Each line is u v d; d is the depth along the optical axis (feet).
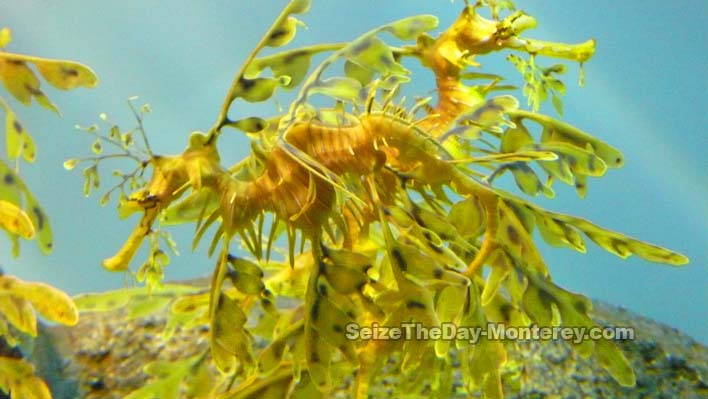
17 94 2.76
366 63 2.84
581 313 2.94
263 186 2.87
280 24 2.82
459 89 3.12
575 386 3.41
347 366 2.96
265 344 3.34
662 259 2.90
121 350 3.38
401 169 2.98
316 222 2.87
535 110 3.16
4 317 2.81
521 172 3.00
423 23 2.85
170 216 2.93
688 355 3.60
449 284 2.90
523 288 2.94
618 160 2.98
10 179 2.75
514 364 3.42
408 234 2.94
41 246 2.77
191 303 3.03
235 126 2.85
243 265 2.88
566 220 2.92
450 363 3.09
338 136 2.89
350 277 2.88
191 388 3.00
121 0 5.49
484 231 2.99
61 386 3.26
